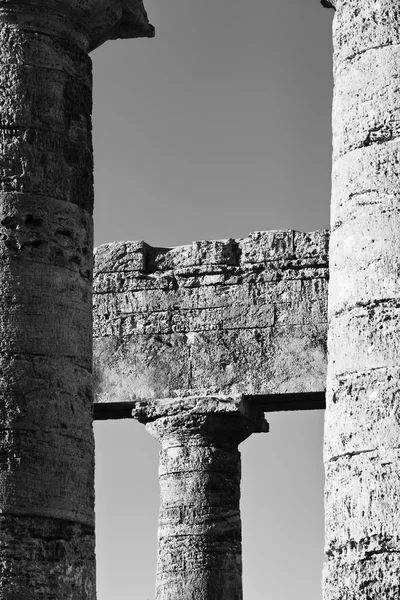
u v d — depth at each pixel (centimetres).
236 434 3139
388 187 1903
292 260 3161
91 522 1959
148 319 3219
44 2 2055
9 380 1914
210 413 3106
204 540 3080
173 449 3141
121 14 2139
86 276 2030
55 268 1980
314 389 3080
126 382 3194
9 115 2003
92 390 2012
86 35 2117
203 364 3156
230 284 3188
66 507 1911
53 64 2045
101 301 3250
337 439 1864
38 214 1980
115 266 3266
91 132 2097
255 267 3180
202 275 3212
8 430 1898
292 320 3127
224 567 3077
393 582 1762
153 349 3197
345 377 1877
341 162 1958
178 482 3117
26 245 1967
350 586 1792
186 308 3200
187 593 3053
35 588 1858
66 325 1970
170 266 3256
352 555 1803
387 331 1856
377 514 1794
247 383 3117
